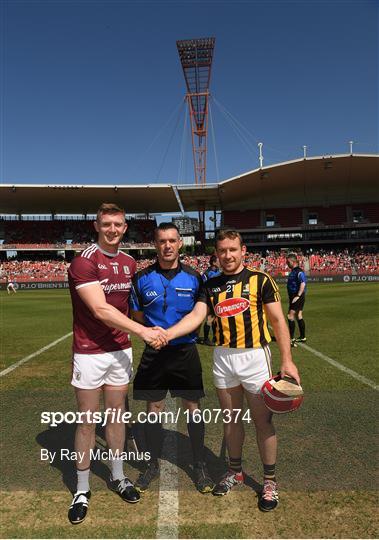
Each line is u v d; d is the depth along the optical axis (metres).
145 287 3.03
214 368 2.95
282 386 2.63
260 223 52.75
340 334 8.76
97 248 2.82
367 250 48.34
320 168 39.84
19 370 6.05
